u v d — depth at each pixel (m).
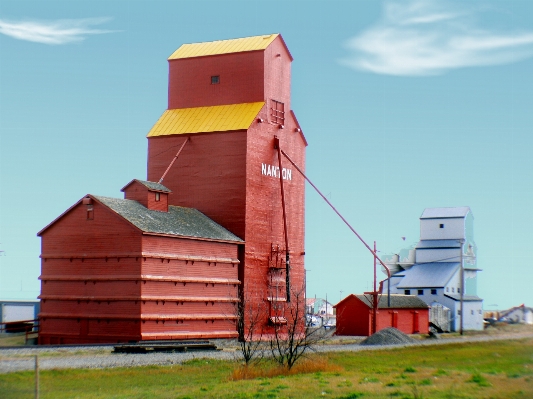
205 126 91.12
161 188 82.62
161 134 92.75
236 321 84.56
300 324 94.25
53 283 78.69
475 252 152.25
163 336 75.50
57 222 79.06
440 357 69.56
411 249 151.62
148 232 74.31
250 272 87.50
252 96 92.38
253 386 47.34
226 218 88.44
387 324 117.75
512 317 159.00
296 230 95.94
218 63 94.31
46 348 67.25
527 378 51.16
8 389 45.69
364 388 46.38
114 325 74.81
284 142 94.81
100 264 76.12
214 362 60.62
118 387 47.50
